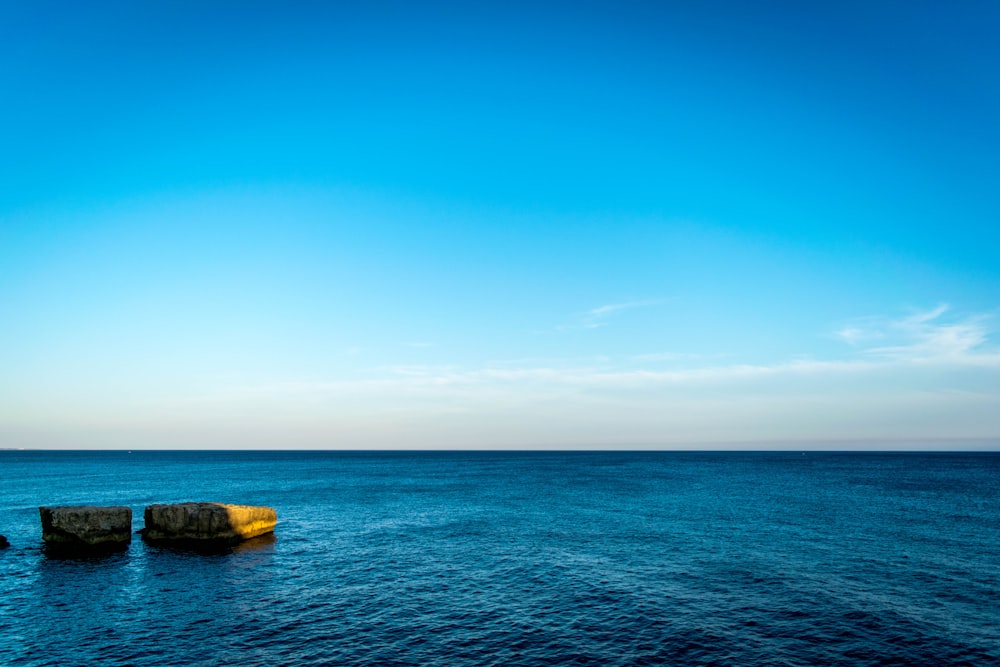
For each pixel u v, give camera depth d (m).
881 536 43.16
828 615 25.47
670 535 44.06
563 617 25.70
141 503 67.19
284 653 21.94
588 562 35.56
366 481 104.62
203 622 25.44
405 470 147.00
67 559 36.97
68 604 28.09
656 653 21.72
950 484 91.31
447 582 31.45
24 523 51.62
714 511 57.75
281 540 43.53
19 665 21.05
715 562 35.16
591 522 51.00
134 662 21.23
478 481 102.88
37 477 116.44
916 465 173.62
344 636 23.69
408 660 21.25
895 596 28.06
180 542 41.19
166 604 27.97
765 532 45.09
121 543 40.69
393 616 26.06
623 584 30.56
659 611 26.25
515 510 60.00
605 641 22.91
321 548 40.56
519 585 30.70
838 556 36.47
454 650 22.17
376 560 36.75
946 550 38.16
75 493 80.06
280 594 29.50
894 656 21.25
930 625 24.22
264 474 128.88
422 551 39.31
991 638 22.88
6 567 35.03
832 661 20.84
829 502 65.31
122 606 27.70
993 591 28.86
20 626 25.09
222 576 33.03
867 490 80.50
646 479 106.31
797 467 159.62
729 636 23.23
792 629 23.91
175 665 20.95
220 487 90.69
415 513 58.28
